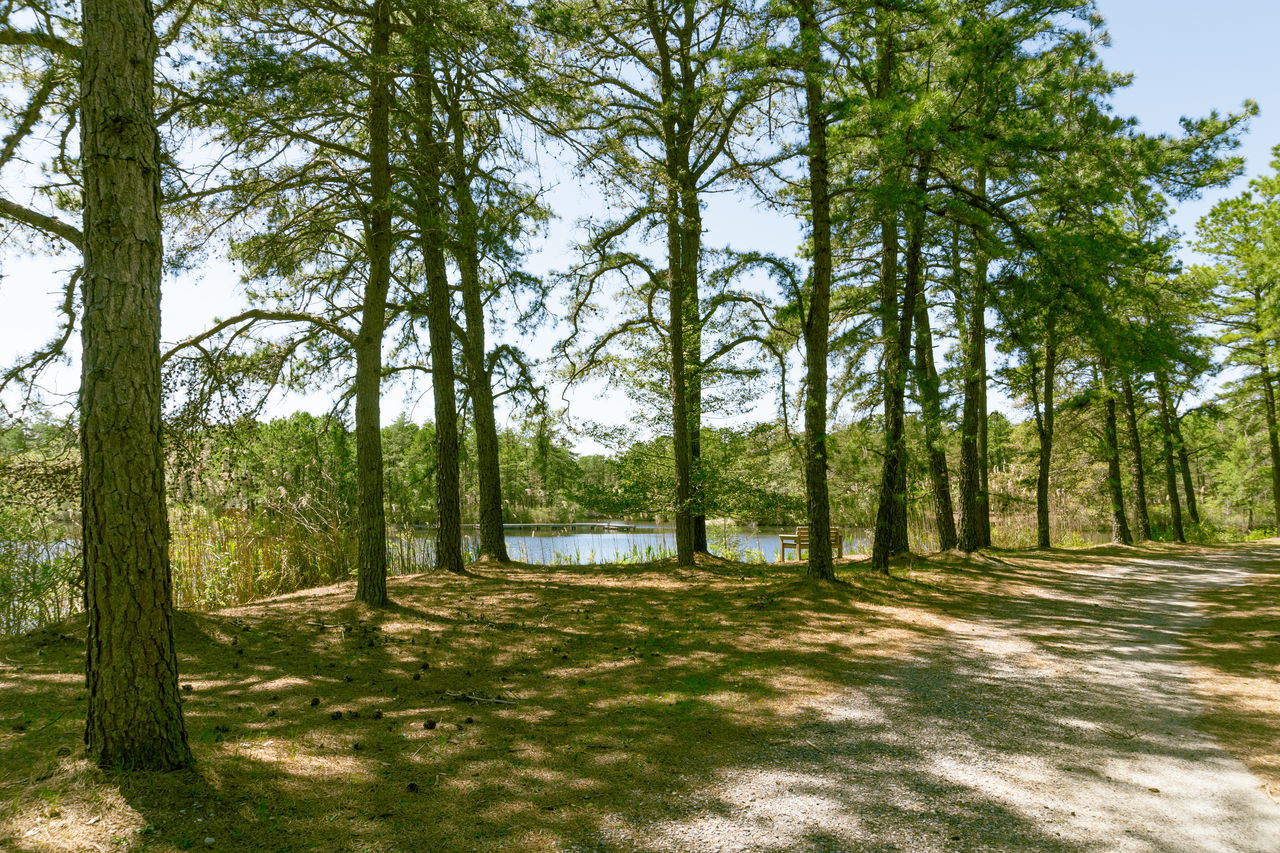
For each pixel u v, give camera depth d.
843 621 9.36
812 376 11.80
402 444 26.16
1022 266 11.68
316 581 13.55
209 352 9.59
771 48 10.26
